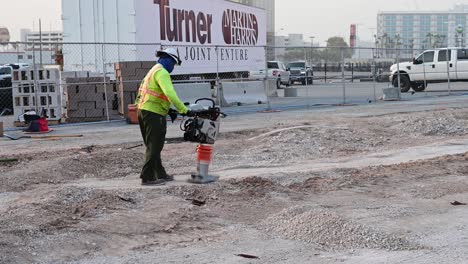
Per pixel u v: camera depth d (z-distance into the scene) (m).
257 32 31.86
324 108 22.09
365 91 33.06
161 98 8.62
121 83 18.73
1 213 7.24
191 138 8.77
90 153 11.28
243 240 6.61
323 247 6.38
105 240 6.43
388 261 5.85
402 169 10.18
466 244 6.41
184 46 23.67
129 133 15.20
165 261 5.88
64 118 18.47
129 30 20.88
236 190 8.61
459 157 11.25
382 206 7.98
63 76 19.05
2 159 10.89
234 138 13.98
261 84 24.97
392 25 191.62
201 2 25.02
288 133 13.69
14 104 17.53
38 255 5.91
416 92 30.72
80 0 21.41
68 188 8.20
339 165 10.77
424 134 14.92
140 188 8.56
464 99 25.42
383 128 15.51
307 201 8.20
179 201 7.95
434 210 7.85
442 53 30.34
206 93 21.17
